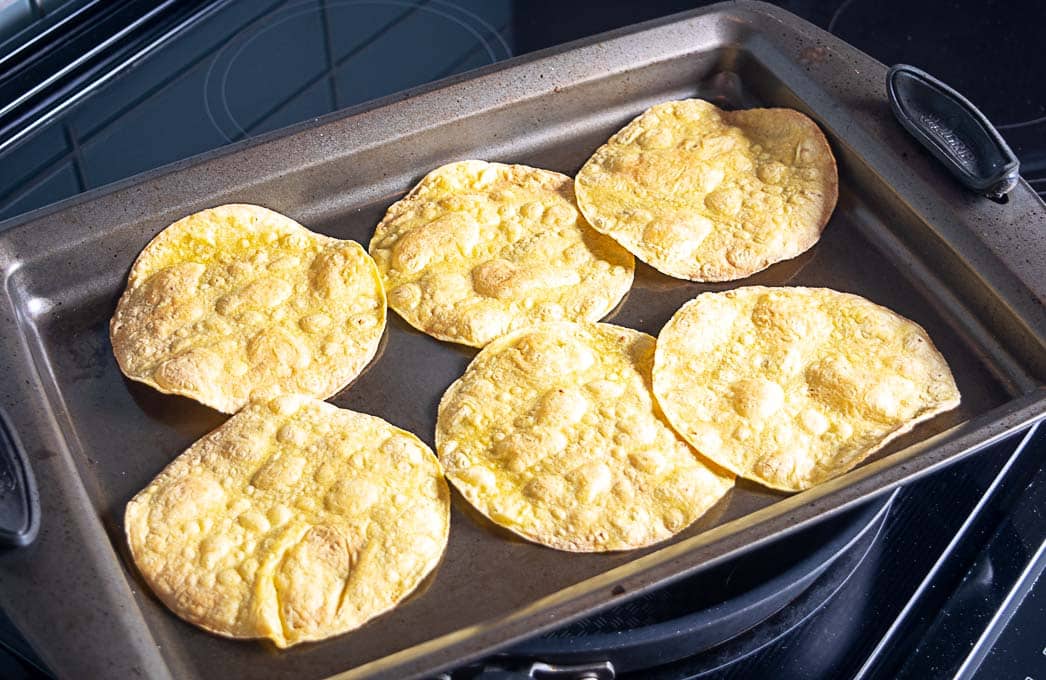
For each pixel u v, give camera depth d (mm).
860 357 711
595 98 830
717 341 716
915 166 771
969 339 739
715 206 775
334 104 864
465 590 646
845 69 816
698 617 617
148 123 849
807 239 768
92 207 734
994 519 711
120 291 744
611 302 744
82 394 710
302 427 683
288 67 887
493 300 737
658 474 673
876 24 954
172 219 748
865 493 630
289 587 630
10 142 832
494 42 917
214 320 721
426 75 888
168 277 729
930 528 698
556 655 610
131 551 642
